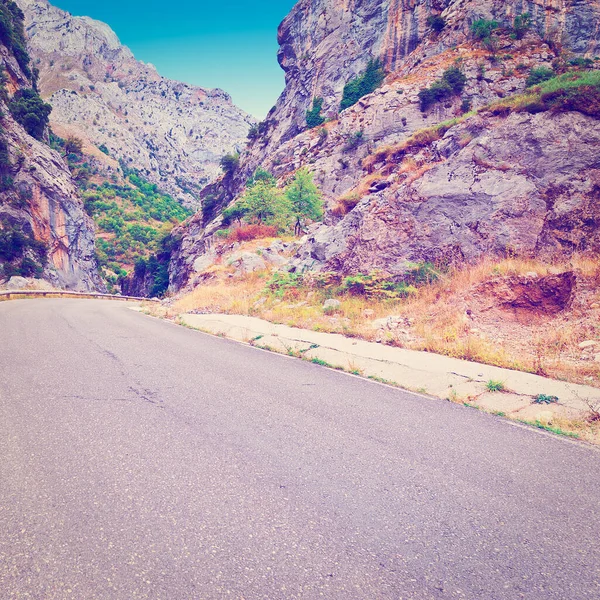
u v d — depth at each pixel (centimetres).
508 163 1183
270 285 1619
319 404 460
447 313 915
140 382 515
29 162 6612
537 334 764
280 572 191
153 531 218
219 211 8525
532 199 1091
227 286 2012
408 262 1240
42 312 1396
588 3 5541
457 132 1403
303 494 262
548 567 201
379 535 222
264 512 240
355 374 630
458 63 5094
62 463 291
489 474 301
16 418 374
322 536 220
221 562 196
